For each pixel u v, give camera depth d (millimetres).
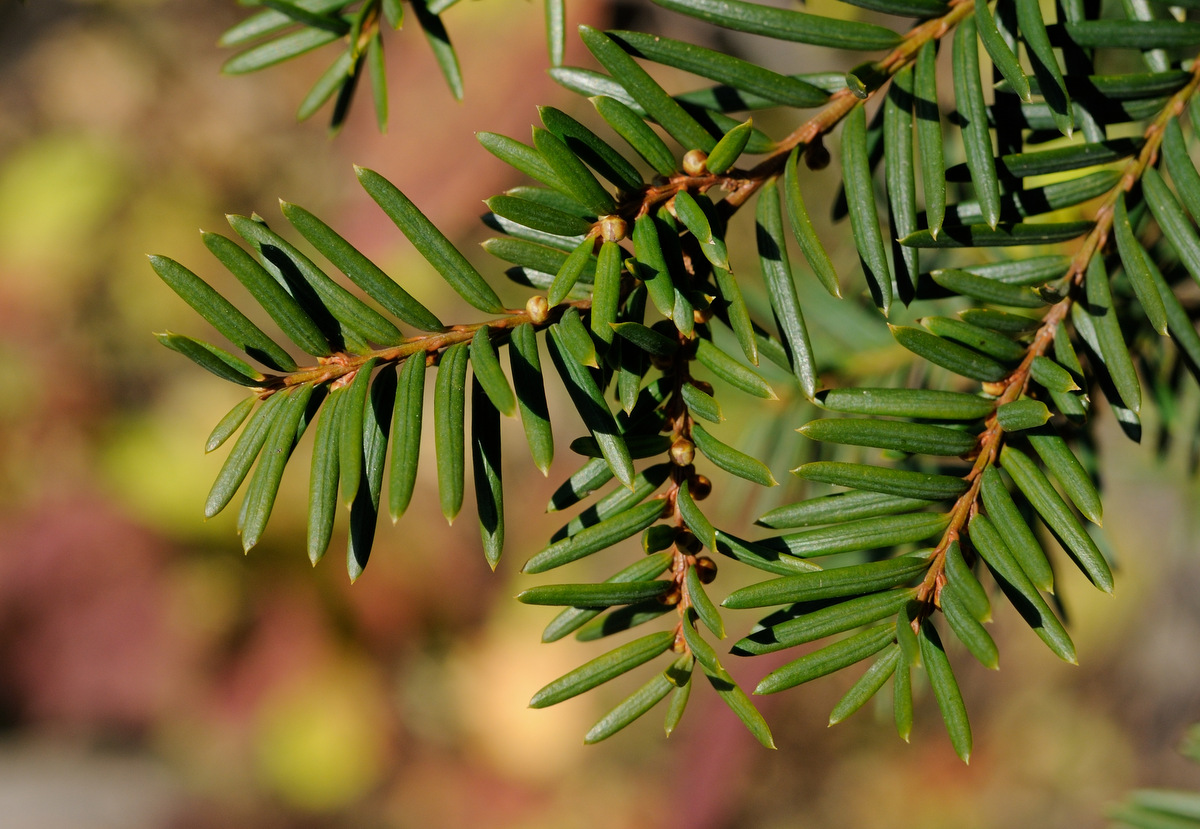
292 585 1951
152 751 1968
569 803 1850
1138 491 1467
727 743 1606
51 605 1898
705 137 497
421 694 1962
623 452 486
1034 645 1662
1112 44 504
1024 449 538
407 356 494
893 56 505
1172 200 503
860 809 1634
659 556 496
